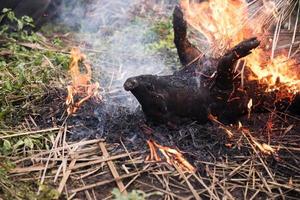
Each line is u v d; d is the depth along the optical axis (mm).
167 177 2514
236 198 2436
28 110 2984
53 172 2535
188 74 2861
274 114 2949
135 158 2619
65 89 3178
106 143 2721
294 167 2600
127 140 2734
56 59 3639
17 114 2941
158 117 2730
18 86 3146
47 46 4086
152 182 2494
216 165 2594
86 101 3014
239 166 2600
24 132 2787
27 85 3197
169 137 2730
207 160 2623
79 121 2881
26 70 3398
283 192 2461
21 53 3770
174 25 2963
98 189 2451
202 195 2434
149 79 2650
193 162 2605
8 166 2504
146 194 2410
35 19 4301
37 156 2635
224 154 2668
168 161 2596
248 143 2734
